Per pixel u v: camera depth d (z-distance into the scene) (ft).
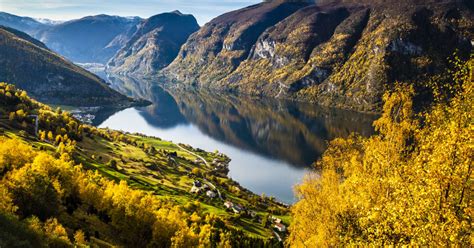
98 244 262.06
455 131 78.38
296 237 172.76
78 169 400.67
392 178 89.71
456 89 96.99
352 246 97.81
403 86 124.67
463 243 71.51
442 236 71.41
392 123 123.44
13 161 318.65
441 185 76.13
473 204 77.00
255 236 448.65
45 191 259.60
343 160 178.50
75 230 267.59
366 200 105.19
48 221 225.56
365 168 128.98
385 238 83.87
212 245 362.33
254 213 544.21
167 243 314.55
